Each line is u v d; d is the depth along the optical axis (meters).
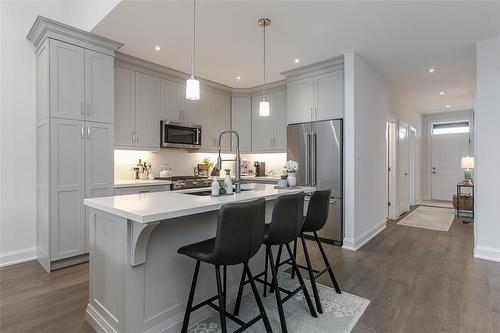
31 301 2.27
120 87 3.71
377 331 1.89
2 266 3.00
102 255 1.86
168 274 1.86
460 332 1.88
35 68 3.23
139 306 1.69
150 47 3.44
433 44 3.38
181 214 1.58
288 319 2.03
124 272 1.65
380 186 4.66
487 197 3.24
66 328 1.91
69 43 2.97
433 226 4.94
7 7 3.06
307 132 4.14
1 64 3.03
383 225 4.80
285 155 5.41
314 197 2.34
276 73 4.46
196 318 2.02
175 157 4.80
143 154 4.35
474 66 4.13
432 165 8.08
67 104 2.96
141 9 2.59
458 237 4.22
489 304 2.24
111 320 1.76
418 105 6.85
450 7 2.56
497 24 2.87
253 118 5.45
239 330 1.63
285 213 1.95
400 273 2.87
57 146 2.89
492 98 3.19
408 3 2.50
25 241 3.19
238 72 4.41
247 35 3.12
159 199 1.99
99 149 3.20
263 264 2.68
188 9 2.59
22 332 1.86
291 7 2.56
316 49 3.53
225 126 5.32
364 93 3.96
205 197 2.12
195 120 4.75
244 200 1.97
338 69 3.89
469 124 7.46
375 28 2.97
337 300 2.31
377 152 4.51
